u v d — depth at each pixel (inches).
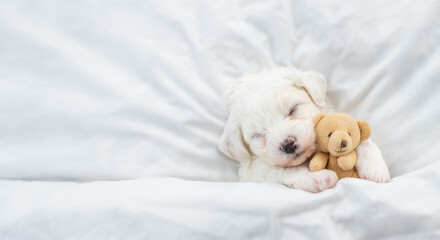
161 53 24.8
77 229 20.5
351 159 20.5
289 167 22.8
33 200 21.6
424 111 22.2
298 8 24.7
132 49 25.0
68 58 24.6
